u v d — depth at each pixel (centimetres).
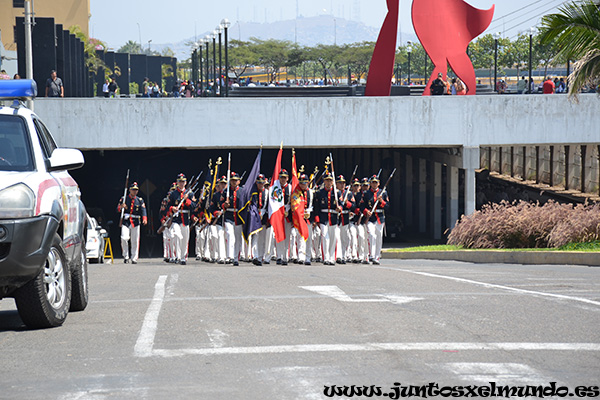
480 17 4872
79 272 1273
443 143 4631
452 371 864
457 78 4850
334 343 1015
